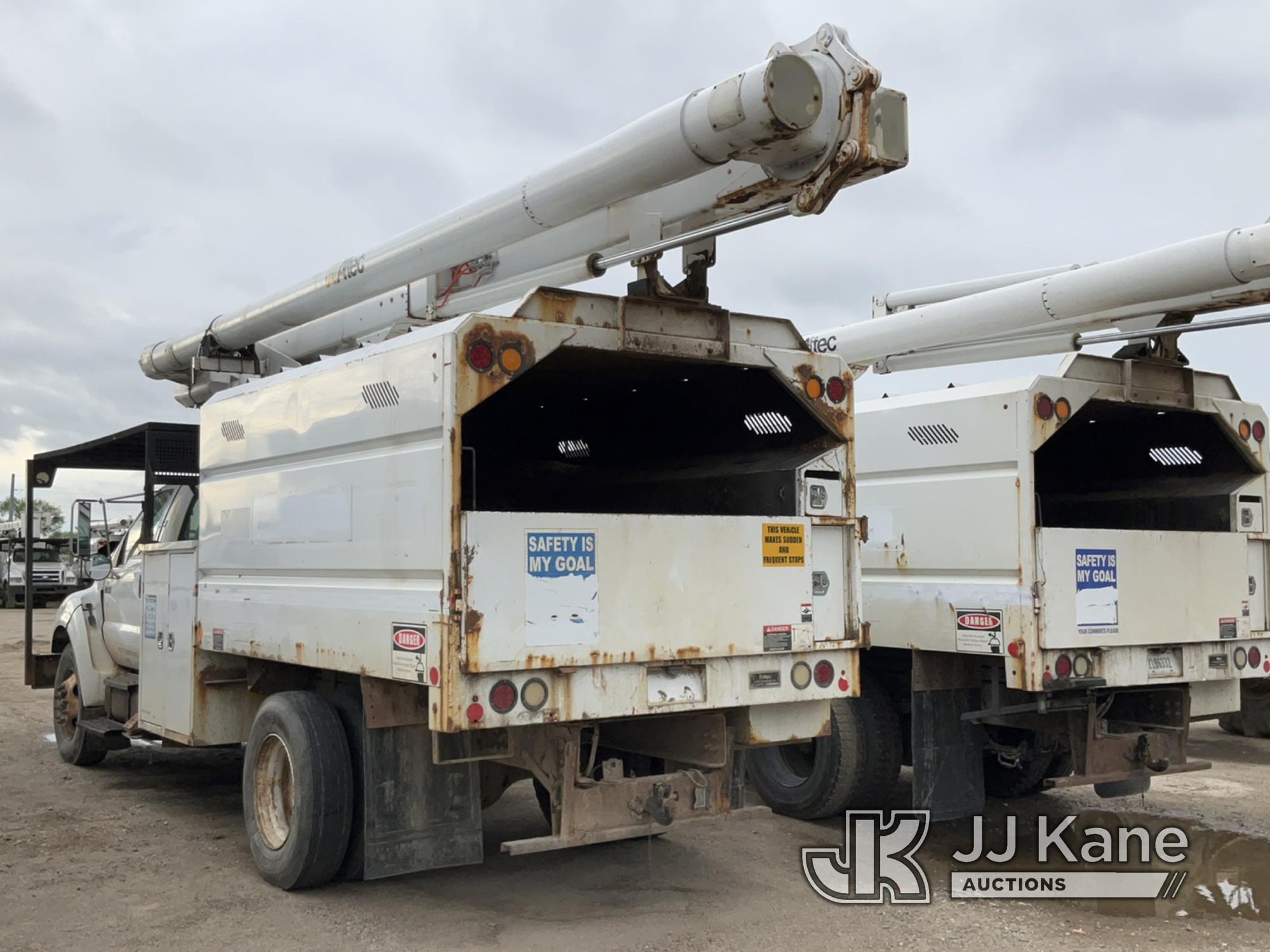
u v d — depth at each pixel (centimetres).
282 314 712
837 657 537
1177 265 597
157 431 762
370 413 488
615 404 661
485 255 585
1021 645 598
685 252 507
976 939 486
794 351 533
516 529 443
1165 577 646
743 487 571
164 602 697
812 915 515
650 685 476
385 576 473
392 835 496
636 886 557
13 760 907
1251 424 704
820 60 407
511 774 548
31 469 943
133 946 467
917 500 664
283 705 541
